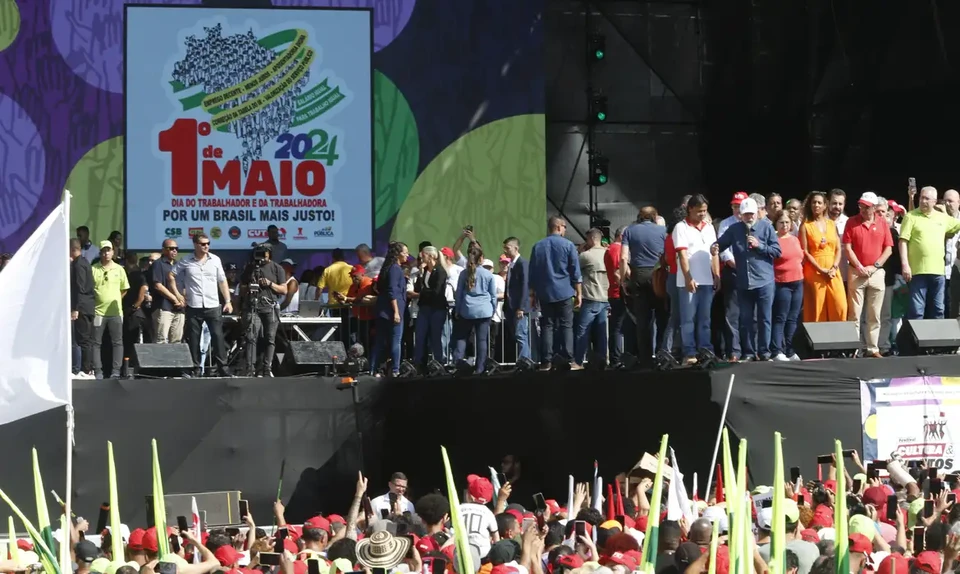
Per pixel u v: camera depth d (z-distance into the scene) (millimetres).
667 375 28281
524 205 44688
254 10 43656
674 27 47906
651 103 47781
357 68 44031
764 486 26062
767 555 17266
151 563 17375
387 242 43969
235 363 31469
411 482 29234
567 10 47344
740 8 47625
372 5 44094
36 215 42406
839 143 46156
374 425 29297
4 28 42344
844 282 30328
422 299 31062
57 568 16141
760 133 48156
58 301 15641
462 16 44500
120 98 42906
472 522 20688
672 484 21172
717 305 30531
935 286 30406
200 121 43281
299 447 29016
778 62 47250
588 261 30703
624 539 17484
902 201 44531
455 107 44438
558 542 18469
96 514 27969
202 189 43281
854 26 44875
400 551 17094
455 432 29375
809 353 29375
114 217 42812
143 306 33688
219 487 28578
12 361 15570
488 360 30859
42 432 27891
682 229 28203
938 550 18125
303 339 35125
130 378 28672
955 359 29703
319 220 43750
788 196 48062
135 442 28312
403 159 44156
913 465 29344
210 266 31891
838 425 28797
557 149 47156
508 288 32000
